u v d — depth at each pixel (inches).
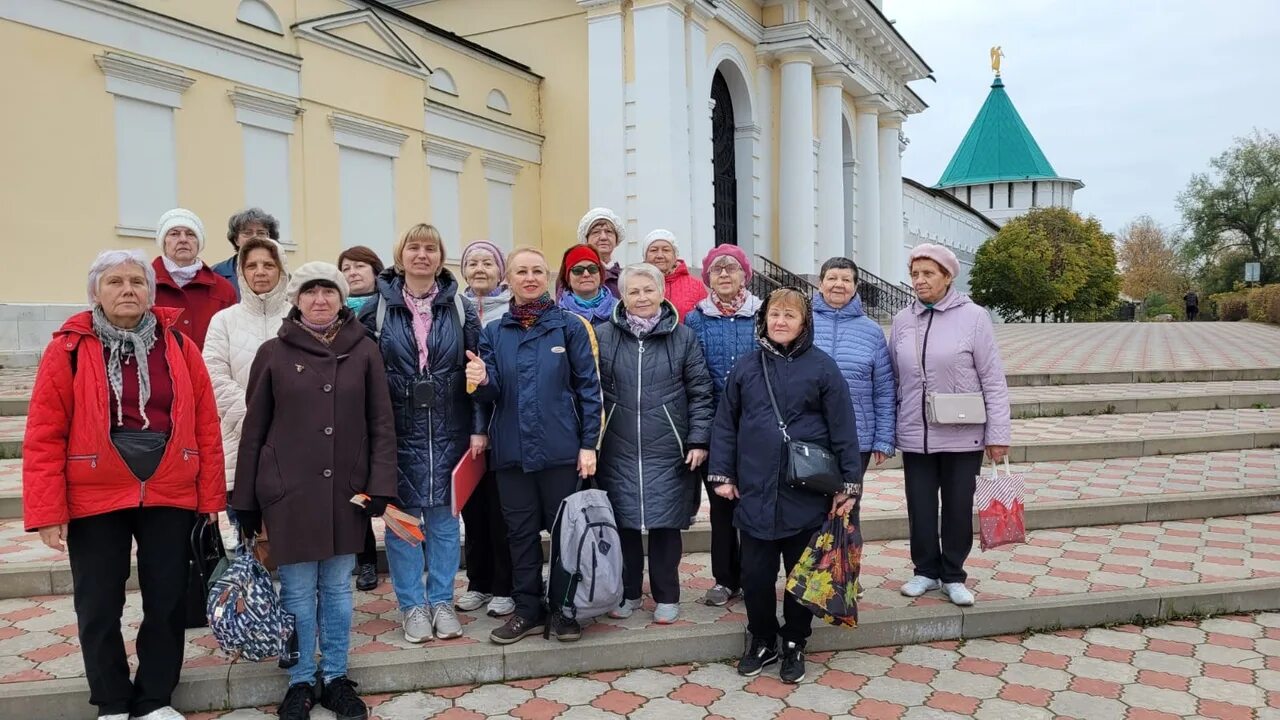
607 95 723.4
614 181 724.0
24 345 389.1
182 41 454.3
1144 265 3058.6
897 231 1229.7
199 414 145.0
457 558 173.3
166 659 142.3
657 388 175.0
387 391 151.0
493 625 178.9
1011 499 183.9
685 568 219.5
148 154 440.1
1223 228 2150.6
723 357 190.5
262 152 504.1
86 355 134.4
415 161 623.8
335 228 554.9
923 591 194.5
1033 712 148.2
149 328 139.5
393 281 171.0
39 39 392.8
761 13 901.2
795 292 161.3
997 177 2755.9
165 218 198.8
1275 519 257.0
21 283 388.8
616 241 233.5
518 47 770.8
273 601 139.8
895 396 193.2
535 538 170.7
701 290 231.1
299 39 525.7
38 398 131.3
